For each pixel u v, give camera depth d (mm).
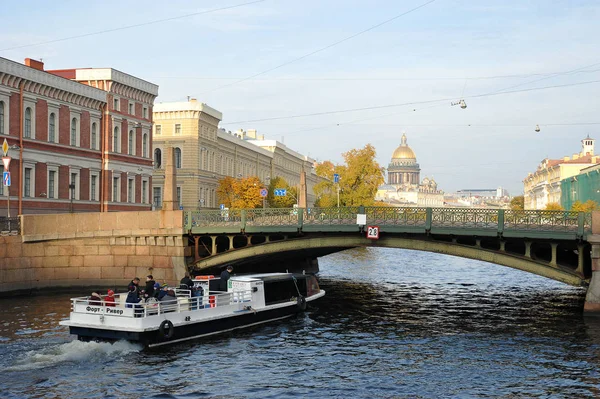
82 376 23984
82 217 45062
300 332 32094
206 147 93562
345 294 46031
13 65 53531
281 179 103750
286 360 26672
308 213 40594
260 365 25891
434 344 29562
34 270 43906
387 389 22922
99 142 65688
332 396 22156
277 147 132875
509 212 35750
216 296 32156
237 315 32281
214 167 97062
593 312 35125
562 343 29641
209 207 94438
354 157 84750
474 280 57469
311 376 24422
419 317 36406
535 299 44188
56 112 59406
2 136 52469
